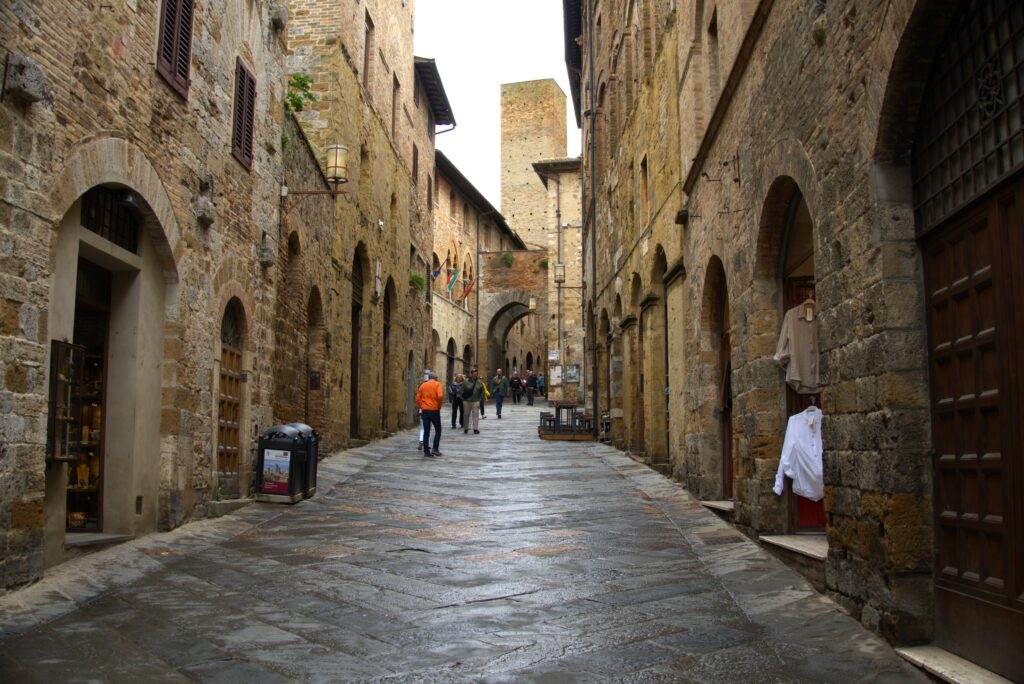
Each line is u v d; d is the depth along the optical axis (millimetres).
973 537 5371
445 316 44312
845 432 6727
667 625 6500
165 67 9641
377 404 23312
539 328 72000
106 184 8625
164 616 6586
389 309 26234
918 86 5816
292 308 15922
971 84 5320
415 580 7945
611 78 23828
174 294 10102
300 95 18891
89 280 9141
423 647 5910
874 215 6113
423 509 12336
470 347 50281
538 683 5195
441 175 43875
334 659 5633
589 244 31047
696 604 7152
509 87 67750
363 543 9734
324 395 18047
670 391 15289
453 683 5180
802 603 7047
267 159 13609
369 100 22531
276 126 14102
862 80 6281
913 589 5812
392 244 25812
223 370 11828
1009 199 4934
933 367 5840
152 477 9773
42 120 7168
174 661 5535
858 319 6434
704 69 13195
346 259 20141
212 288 11164
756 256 9453
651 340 17234
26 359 6934
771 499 9352
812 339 9039
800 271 9727
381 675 5324
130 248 9430
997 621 5051
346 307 20156
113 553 8500
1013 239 4898
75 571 7645
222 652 5738
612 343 22906
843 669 5465
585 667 5508
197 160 10680
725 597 7414
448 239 45281
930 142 5840
